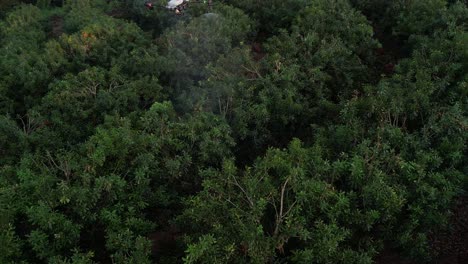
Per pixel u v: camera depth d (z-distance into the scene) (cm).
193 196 1169
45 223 1030
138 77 1689
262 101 1490
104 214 1097
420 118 1381
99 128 1338
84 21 2127
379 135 1248
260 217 1038
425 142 1248
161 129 1316
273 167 1153
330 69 1734
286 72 1552
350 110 1370
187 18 2125
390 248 1151
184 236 1042
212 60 1753
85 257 982
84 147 1270
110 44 1909
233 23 1959
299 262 971
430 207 1099
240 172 1324
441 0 2000
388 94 1384
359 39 1873
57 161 1300
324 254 970
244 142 1507
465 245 1154
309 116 1528
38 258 1059
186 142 1338
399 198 1055
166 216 1269
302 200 1045
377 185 1068
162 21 2195
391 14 2116
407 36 1995
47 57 1778
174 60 1712
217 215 1062
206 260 944
